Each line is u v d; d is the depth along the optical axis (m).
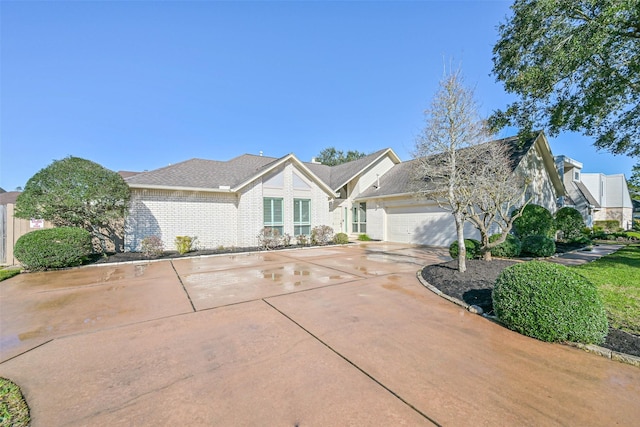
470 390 2.77
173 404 2.60
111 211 10.72
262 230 14.04
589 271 7.73
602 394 2.71
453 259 9.78
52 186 9.64
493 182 8.50
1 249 9.83
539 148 14.87
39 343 3.92
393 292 6.32
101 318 4.84
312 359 3.39
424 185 14.02
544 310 3.82
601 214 30.38
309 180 16.28
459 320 4.66
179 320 4.72
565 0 8.58
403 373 3.08
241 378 3.01
